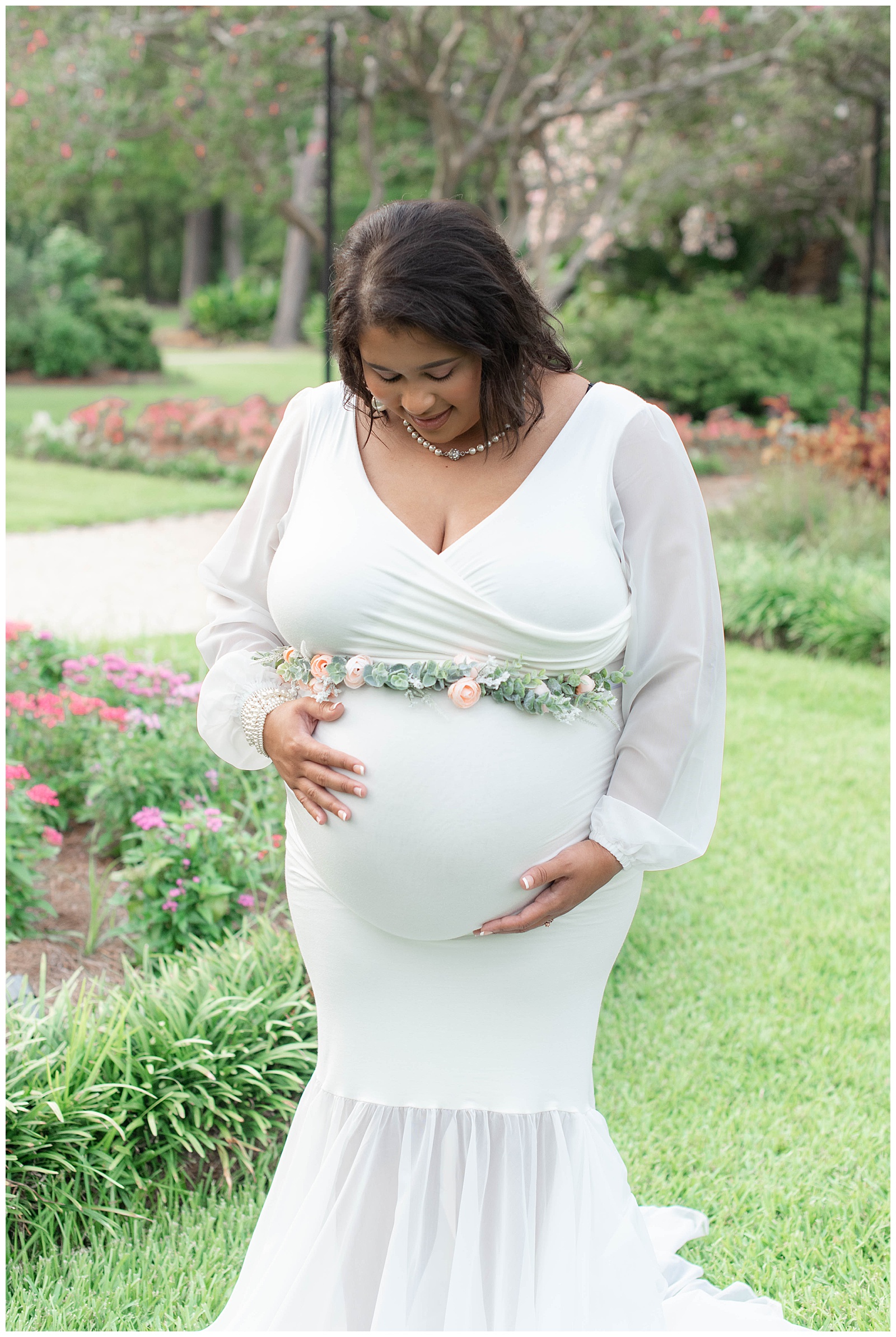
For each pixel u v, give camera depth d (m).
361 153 16.84
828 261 21.41
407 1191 1.99
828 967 3.80
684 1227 2.55
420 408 1.73
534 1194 2.01
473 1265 1.97
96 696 4.89
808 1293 2.43
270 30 13.22
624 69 14.17
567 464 1.87
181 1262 2.43
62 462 14.18
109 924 3.79
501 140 15.89
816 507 9.68
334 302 1.77
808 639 7.69
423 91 14.20
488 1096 1.99
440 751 1.83
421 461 1.90
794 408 16.73
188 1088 2.74
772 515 9.77
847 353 17.67
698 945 3.91
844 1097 3.12
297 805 2.02
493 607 1.79
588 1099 2.09
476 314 1.67
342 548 1.87
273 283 35.22
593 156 16.72
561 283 16.22
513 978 1.96
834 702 6.55
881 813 5.04
